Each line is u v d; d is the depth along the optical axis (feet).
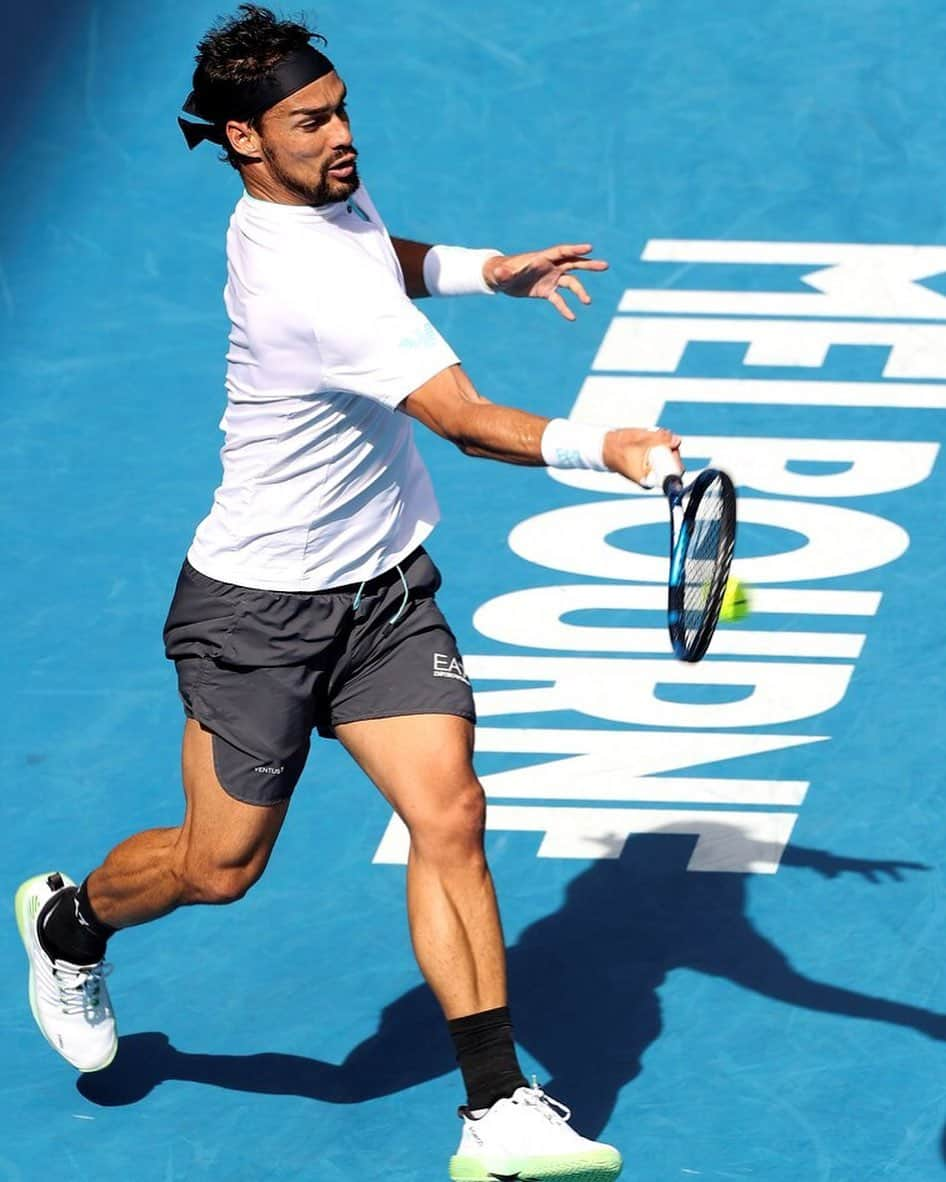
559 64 130.72
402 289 60.70
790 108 126.21
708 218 119.24
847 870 78.38
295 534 61.46
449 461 104.12
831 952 74.54
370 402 60.80
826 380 108.06
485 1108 60.18
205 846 63.16
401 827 82.38
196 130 60.85
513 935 76.38
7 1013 74.69
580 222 119.14
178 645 63.46
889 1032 70.69
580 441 56.24
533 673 90.17
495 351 110.93
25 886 69.41
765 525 98.48
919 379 107.96
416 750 61.93
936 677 88.43
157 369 111.75
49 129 127.65
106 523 101.55
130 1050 72.43
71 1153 68.18
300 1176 66.64
